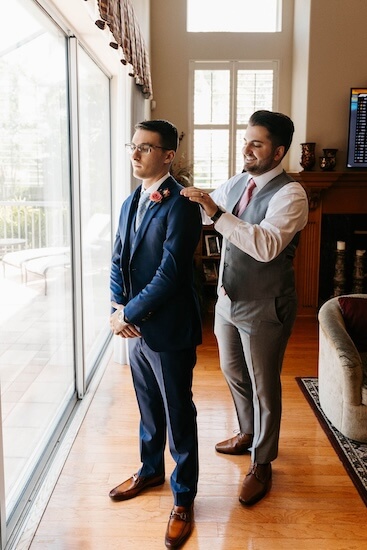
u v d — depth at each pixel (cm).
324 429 278
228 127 546
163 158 176
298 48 516
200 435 270
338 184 501
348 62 488
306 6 489
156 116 547
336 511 207
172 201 176
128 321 176
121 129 349
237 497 215
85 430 271
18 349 212
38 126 232
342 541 189
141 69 343
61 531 191
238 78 541
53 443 254
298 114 520
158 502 209
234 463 241
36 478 223
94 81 358
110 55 348
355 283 521
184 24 533
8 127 194
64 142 281
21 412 219
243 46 537
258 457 216
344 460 245
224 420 288
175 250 172
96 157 370
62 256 281
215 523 198
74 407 299
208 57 538
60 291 278
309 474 234
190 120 546
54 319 267
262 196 199
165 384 185
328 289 547
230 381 237
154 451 213
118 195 361
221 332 228
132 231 184
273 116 191
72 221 295
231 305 210
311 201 496
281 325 205
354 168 504
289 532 193
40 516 199
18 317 211
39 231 236
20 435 218
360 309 297
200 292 502
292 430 278
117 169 358
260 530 194
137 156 175
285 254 204
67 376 299
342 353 262
